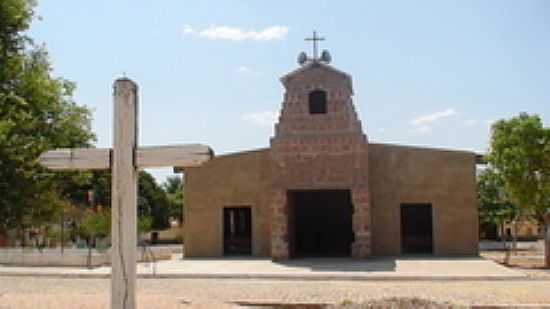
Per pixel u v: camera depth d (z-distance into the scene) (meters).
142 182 57.34
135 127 8.09
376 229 27.19
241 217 29.30
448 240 26.62
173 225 68.00
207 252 28.53
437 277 19.11
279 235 25.78
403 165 27.30
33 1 10.65
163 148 8.01
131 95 8.03
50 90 10.49
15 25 10.24
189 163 7.96
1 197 9.56
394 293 15.55
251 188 28.42
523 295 14.94
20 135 9.70
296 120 26.19
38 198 10.26
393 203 27.19
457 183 26.80
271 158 26.33
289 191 26.75
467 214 26.58
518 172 23.59
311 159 25.84
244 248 29.00
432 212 26.88
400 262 23.95
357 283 18.30
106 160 8.27
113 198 7.96
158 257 28.41
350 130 25.67
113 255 7.89
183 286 17.88
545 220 24.14
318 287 17.17
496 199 43.59
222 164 28.86
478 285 17.38
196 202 28.95
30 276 21.69
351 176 25.50
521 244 44.59
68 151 8.36
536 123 23.89
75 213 37.28
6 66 9.99
